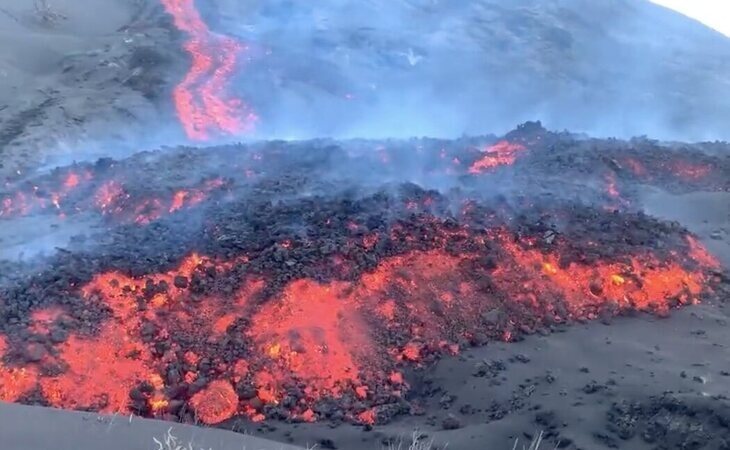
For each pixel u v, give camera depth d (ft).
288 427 23.68
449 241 31.45
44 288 28.30
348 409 24.76
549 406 22.33
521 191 38.37
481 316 28.63
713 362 25.02
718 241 37.65
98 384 25.03
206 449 15.10
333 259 29.48
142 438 15.08
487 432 21.57
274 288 28.12
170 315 27.40
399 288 28.91
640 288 30.99
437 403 24.67
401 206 34.50
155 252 30.83
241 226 32.76
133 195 38.37
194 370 25.70
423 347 27.14
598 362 25.49
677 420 20.43
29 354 25.00
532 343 27.40
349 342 26.81
